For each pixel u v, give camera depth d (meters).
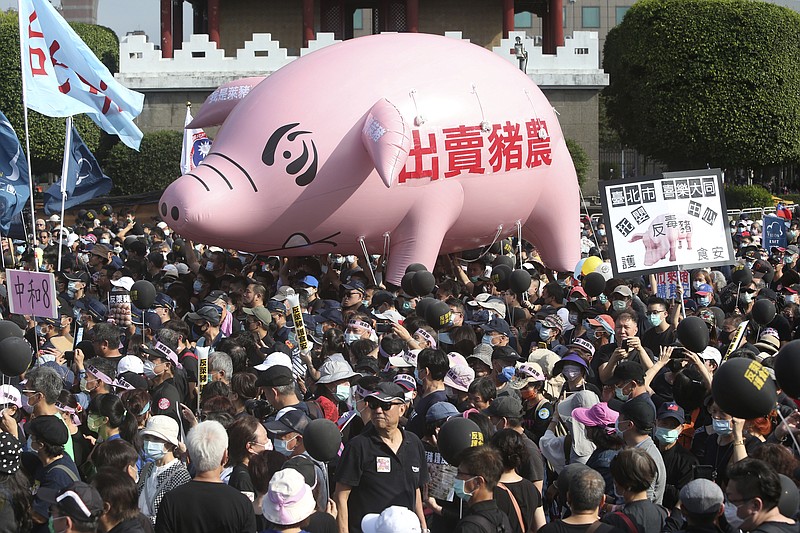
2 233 17.94
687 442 8.57
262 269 19.25
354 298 13.44
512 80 17.70
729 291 15.52
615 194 12.12
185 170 24.84
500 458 6.06
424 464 7.13
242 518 6.21
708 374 8.50
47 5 15.70
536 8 49.78
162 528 6.18
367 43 17.03
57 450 7.01
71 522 5.61
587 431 7.45
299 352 10.64
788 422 7.29
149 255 17.92
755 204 42.34
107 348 10.20
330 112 15.84
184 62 41.59
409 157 15.95
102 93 16.20
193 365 10.10
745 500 5.58
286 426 7.19
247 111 16.16
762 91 42.47
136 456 6.89
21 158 16.09
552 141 18.30
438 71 16.72
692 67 42.62
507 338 11.15
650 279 15.89
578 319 12.03
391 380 8.43
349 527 6.93
